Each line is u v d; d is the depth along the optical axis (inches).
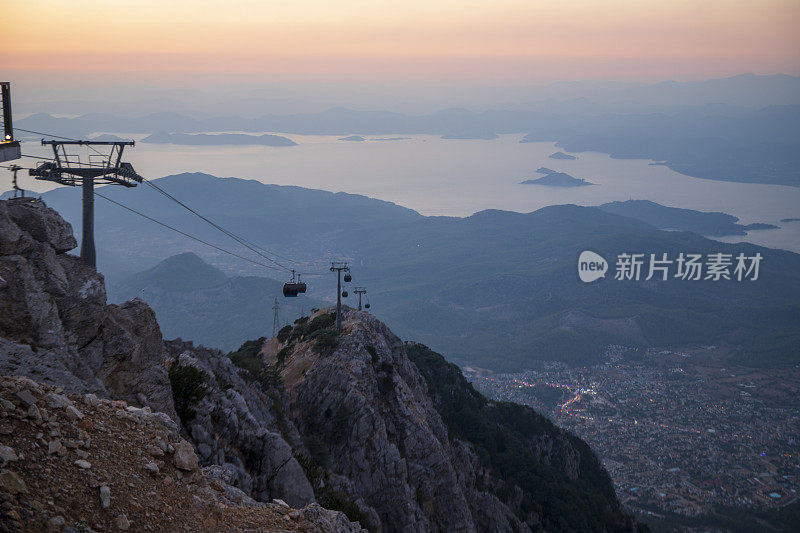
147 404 716.7
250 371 1710.1
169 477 381.4
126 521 317.1
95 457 348.8
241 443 823.7
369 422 1670.8
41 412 350.0
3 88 764.0
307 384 1843.0
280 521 433.7
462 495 1857.8
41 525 279.1
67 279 698.2
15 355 511.8
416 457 1804.9
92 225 1482.5
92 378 625.3
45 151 1437.0
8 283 601.0
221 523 382.0
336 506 1004.6
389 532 1552.7
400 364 2363.4
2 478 287.0
